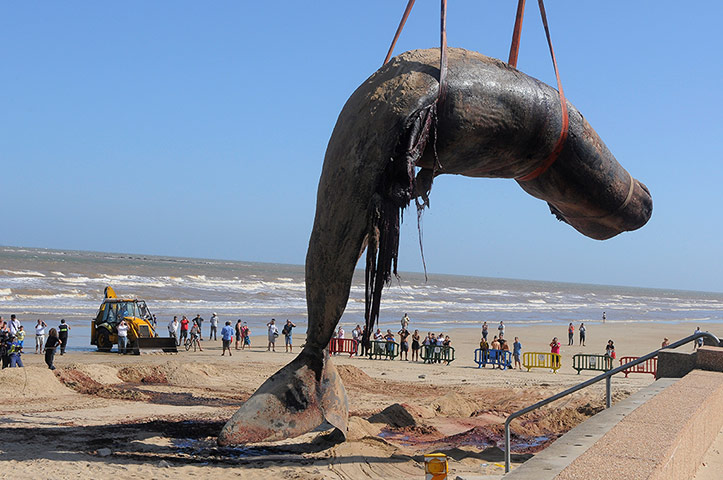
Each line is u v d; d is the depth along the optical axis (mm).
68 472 8984
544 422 13297
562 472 3336
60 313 45250
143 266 113125
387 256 8219
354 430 11344
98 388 16766
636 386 19844
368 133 8359
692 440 4773
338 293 9047
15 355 20078
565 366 29344
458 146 8805
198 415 13844
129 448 10516
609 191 10477
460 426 13367
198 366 20766
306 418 9297
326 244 8820
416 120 8266
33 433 11414
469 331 49281
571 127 9625
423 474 9164
